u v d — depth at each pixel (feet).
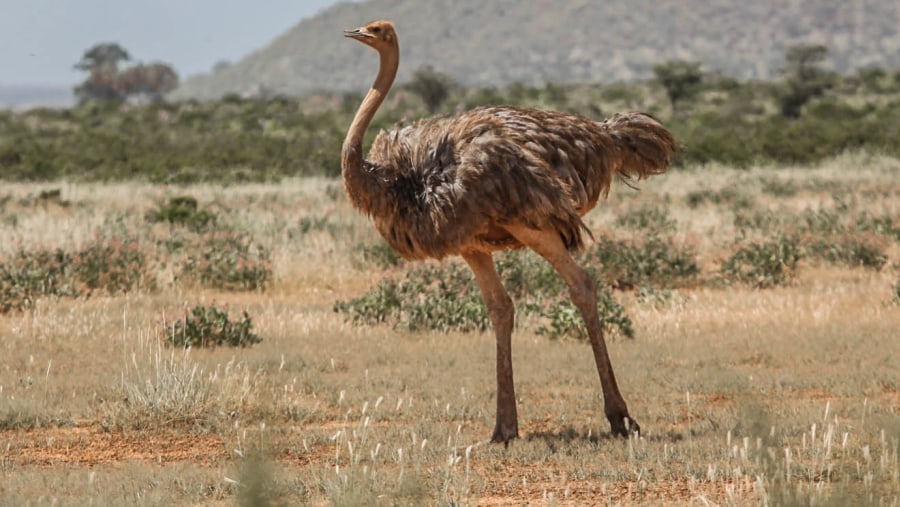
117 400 115.55
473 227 97.19
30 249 205.87
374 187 99.19
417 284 176.35
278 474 83.76
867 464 82.74
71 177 460.96
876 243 220.43
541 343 153.38
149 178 449.06
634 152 108.68
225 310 170.60
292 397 118.01
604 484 82.28
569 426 106.32
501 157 96.99
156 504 78.89
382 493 80.89
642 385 124.88
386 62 101.24
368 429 104.32
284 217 287.69
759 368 134.41
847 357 138.31
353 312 172.86
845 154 492.13
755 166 479.41
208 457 97.14
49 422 109.70
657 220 276.62
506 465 92.48
